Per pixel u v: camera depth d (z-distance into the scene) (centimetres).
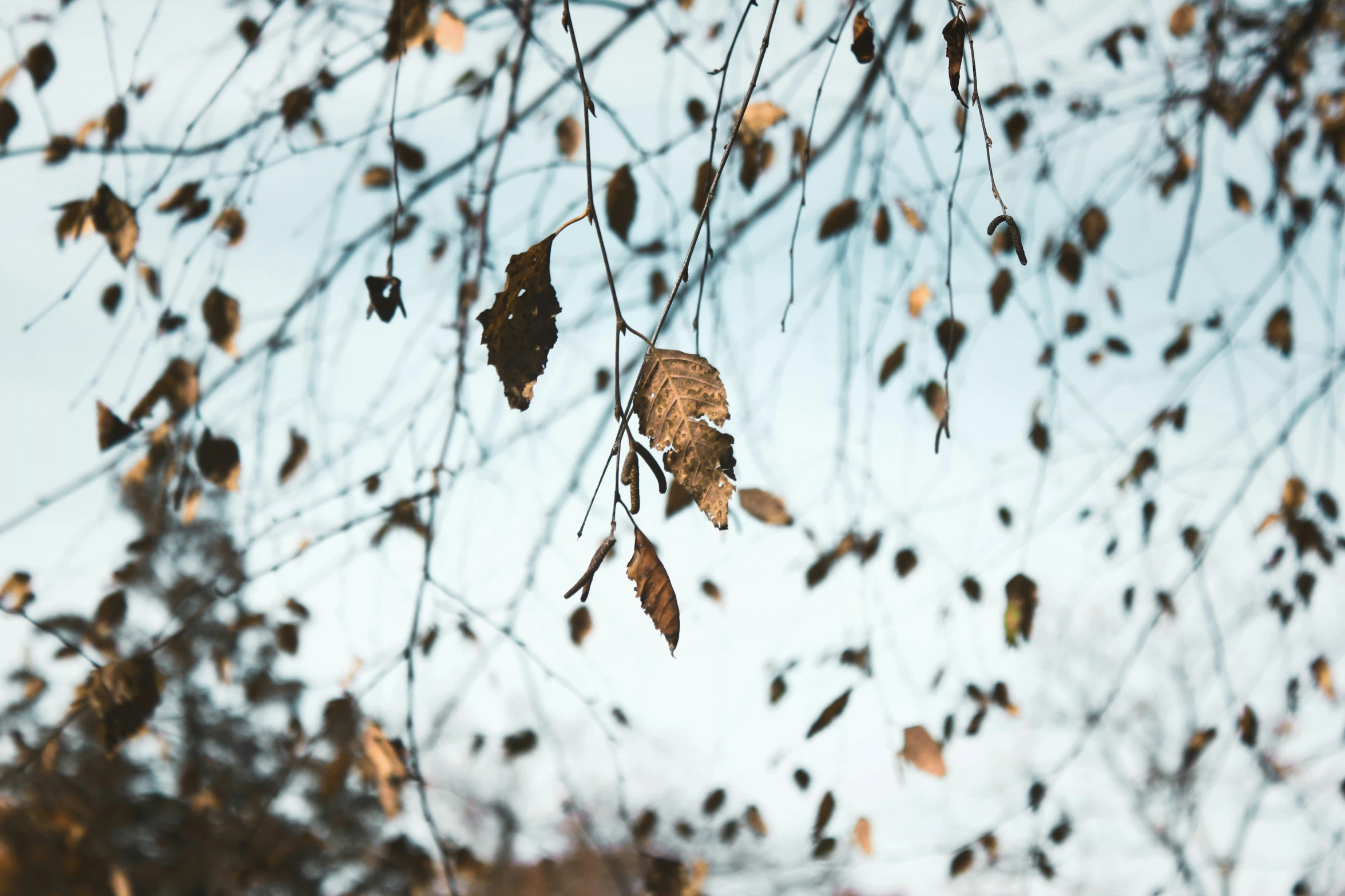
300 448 142
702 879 152
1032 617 121
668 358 71
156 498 145
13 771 109
